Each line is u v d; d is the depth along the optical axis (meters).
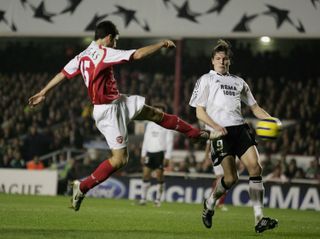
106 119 21.38
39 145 71.38
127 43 85.69
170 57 82.19
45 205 40.09
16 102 80.75
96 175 21.53
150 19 58.66
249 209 48.28
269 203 56.69
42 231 21.17
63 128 72.88
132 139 72.38
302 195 55.91
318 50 82.06
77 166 64.12
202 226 26.84
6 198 49.16
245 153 22.55
